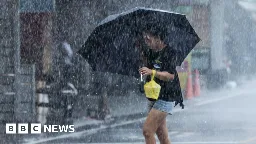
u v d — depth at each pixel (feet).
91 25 172.14
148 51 60.49
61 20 165.37
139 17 60.85
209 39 232.53
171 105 59.62
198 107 173.88
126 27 61.46
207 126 130.11
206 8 230.89
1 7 130.11
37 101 128.67
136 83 189.78
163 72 58.54
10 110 127.34
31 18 159.84
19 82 127.13
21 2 133.69
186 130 123.44
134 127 132.05
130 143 107.04
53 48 158.61
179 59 61.72
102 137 115.44
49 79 143.33
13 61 129.49
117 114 147.54
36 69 153.58
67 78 129.08
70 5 167.43
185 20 61.62
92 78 155.33
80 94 147.33
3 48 129.70
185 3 220.43
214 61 233.14
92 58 63.10
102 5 176.35
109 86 177.68
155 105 59.16
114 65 63.21
